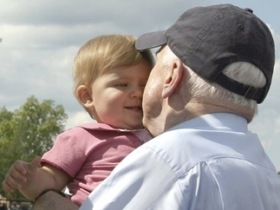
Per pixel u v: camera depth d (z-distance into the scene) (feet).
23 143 97.91
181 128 4.53
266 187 4.53
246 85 4.48
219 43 4.46
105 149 5.26
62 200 5.02
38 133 98.53
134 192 4.35
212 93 4.47
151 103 4.67
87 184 5.20
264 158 4.67
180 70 4.53
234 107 4.52
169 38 4.61
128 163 4.41
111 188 4.40
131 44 5.41
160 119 4.65
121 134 5.32
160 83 4.63
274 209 4.56
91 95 5.44
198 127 4.49
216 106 4.51
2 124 99.86
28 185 5.07
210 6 4.64
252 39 4.48
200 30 4.51
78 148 5.26
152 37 4.79
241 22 4.51
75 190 5.21
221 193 4.32
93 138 5.29
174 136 4.43
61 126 99.81
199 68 4.46
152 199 4.30
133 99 5.34
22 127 98.07
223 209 4.31
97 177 5.19
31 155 97.91
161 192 4.30
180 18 4.66
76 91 5.48
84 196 5.15
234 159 4.44
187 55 4.50
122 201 4.35
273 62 4.64
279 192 4.64
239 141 4.52
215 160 4.38
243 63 4.45
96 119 5.47
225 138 4.50
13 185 4.96
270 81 4.62
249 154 4.54
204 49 4.46
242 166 4.44
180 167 4.33
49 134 98.68
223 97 4.48
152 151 4.38
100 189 4.42
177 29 4.60
